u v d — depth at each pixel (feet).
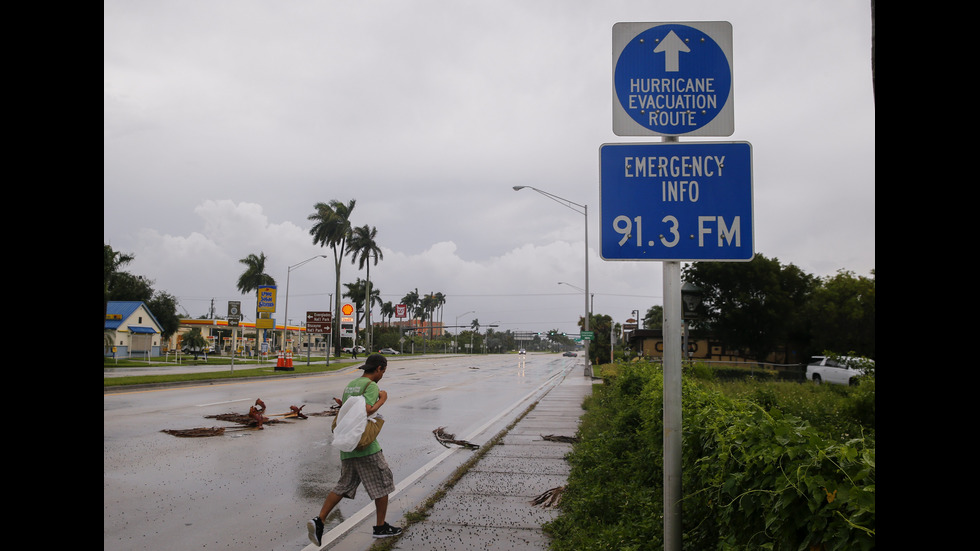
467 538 18.89
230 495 24.59
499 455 32.48
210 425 42.55
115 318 175.22
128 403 54.13
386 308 470.80
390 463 31.94
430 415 53.21
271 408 54.08
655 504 18.01
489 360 257.34
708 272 128.77
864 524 7.75
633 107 11.23
